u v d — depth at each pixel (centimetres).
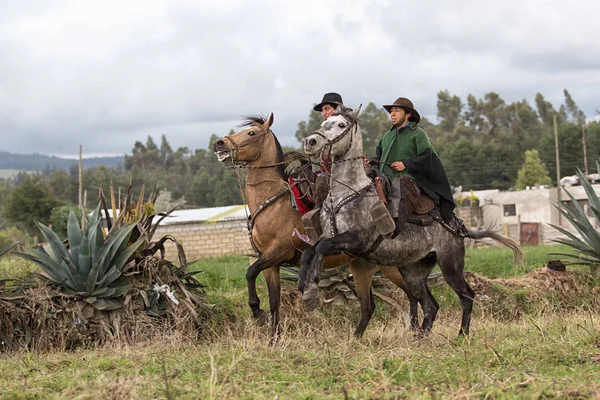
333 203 951
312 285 900
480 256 2209
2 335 1108
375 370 752
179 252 1258
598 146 8294
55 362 927
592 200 1478
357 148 955
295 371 791
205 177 8756
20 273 1505
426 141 1020
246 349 934
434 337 1021
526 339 926
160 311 1186
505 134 10956
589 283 1464
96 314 1152
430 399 642
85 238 1160
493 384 685
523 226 4306
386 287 1375
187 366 833
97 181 8175
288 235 1060
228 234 3484
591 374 703
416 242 995
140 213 1238
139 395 692
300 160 1121
